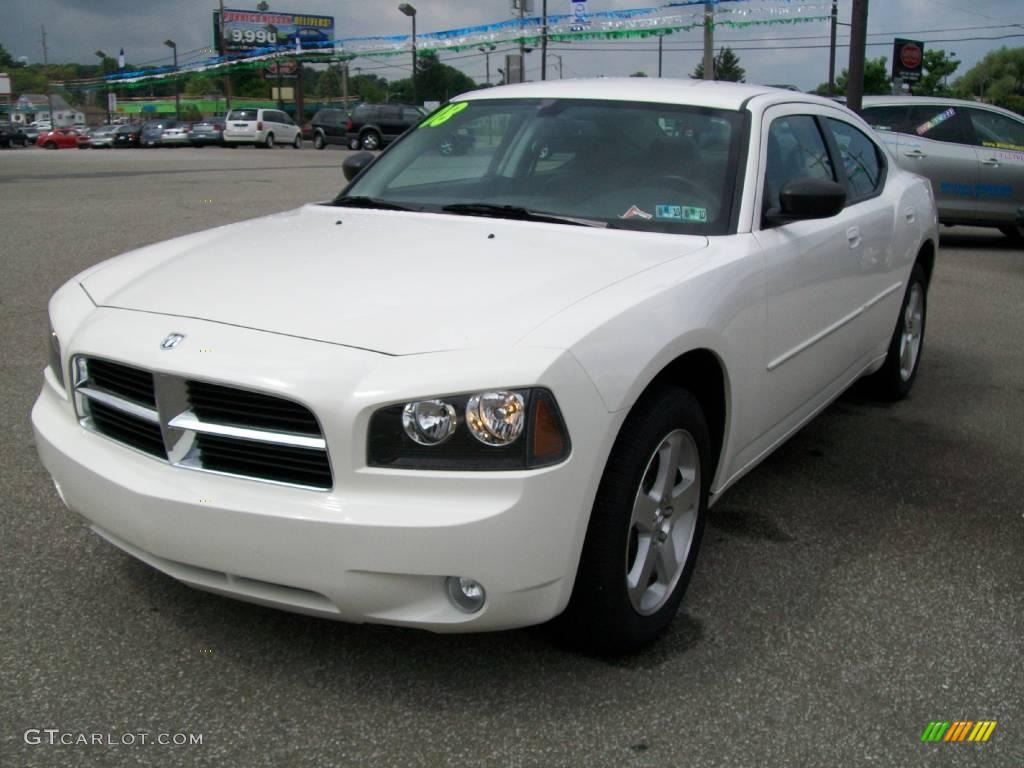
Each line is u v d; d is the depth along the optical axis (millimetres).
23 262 8805
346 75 57719
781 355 3658
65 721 2600
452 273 2951
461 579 2504
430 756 2512
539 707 2717
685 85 4195
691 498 3137
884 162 5348
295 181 18469
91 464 2766
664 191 3629
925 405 5789
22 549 3525
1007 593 3473
